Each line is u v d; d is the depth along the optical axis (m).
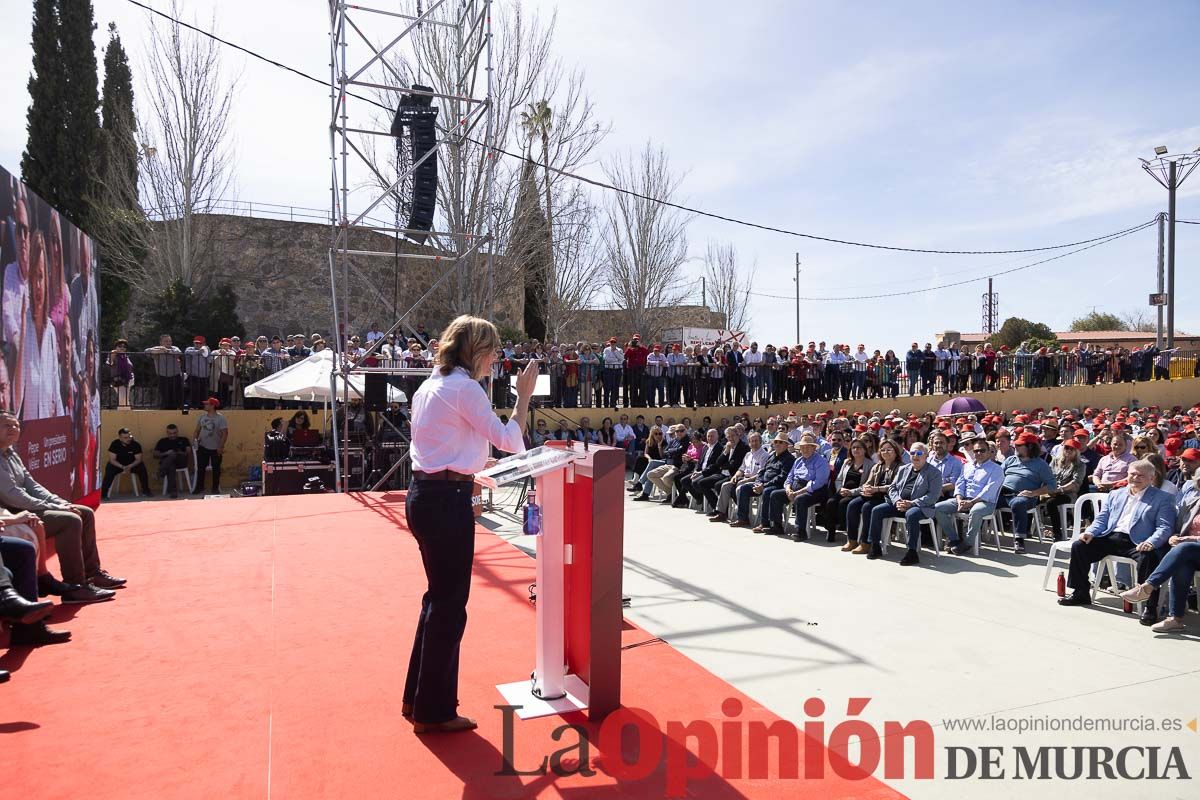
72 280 8.62
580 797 2.78
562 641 3.65
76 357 8.73
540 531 3.61
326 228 22.84
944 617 5.68
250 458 15.13
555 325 26.34
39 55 19.38
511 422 3.13
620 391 18.16
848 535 8.30
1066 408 24.91
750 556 7.92
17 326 6.80
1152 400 26.97
